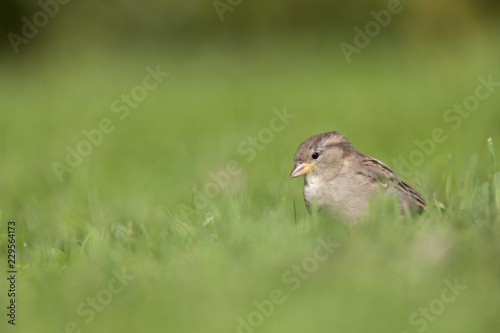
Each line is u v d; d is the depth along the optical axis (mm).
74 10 34875
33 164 15492
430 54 28172
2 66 32906
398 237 7449
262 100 22312
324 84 24391
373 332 6062
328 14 33844
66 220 10398
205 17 34812
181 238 8523
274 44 32594
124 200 11828
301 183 12062
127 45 34469
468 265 6699
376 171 9055
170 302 6840
